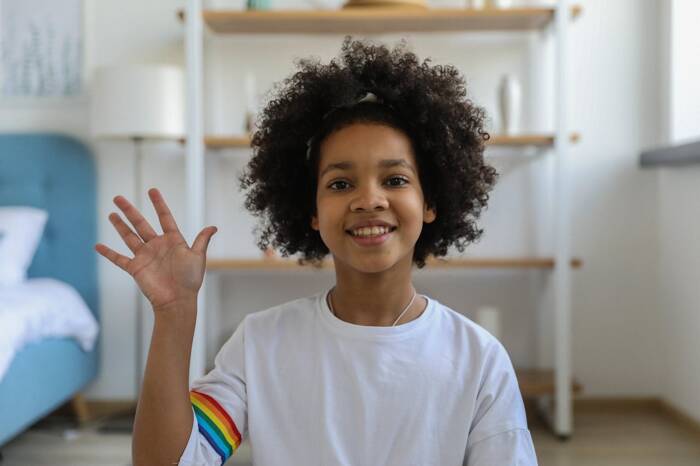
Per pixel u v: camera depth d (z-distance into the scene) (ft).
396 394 2.91
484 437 2.88
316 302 3.17
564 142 8.78
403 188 2.99
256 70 10.26
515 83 9.31
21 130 10.41
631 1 10.19
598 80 10.25
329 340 3.02
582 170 10.30
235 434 2.95
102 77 9.21
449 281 10.36
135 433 2.69
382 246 2.91
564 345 8.93
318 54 10.23
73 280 10.18
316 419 2.92
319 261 3.93
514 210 10.22
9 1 10.37
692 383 9.40
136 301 10.40
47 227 10.18
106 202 10.36
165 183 10.28
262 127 3.56
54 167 10.16
